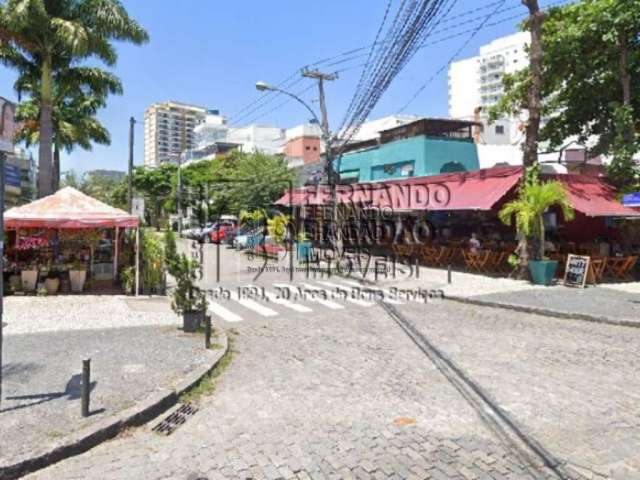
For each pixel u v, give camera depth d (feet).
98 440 16.07
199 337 28.91
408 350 26.78
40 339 28.07
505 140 124.36
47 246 48.60
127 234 56.24
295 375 22.90
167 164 194.29
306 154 186.19
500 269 59.21
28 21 59.57
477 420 17.39
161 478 13.82
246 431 16.89
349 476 13.76
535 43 48.32
